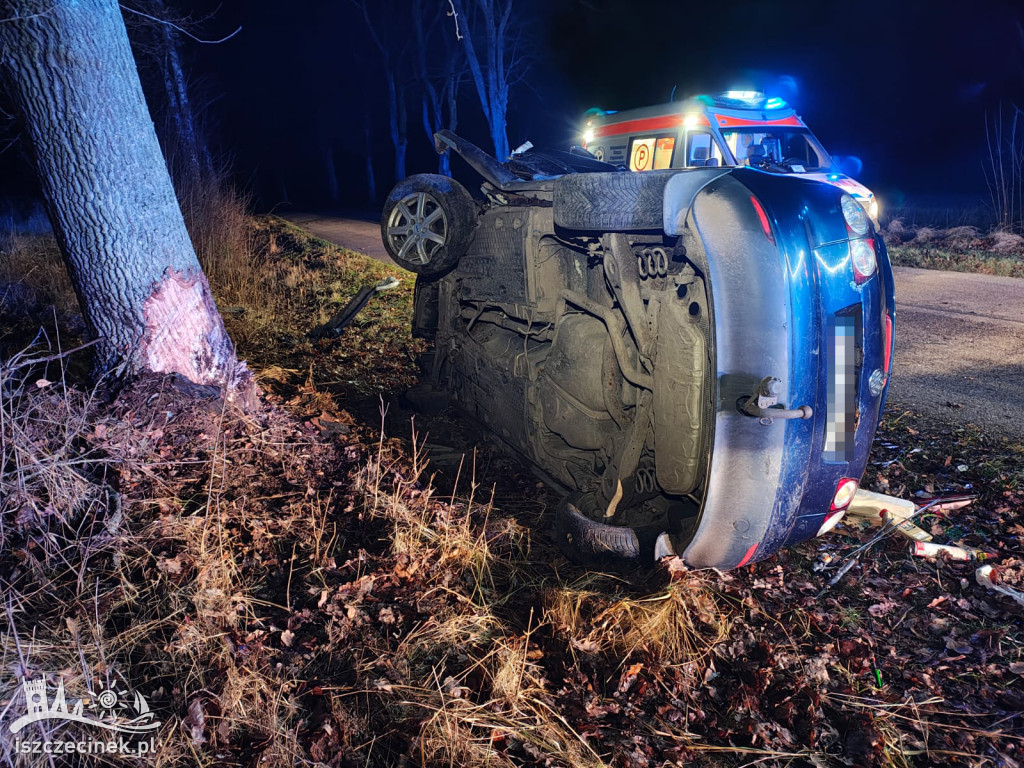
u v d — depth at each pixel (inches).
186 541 122.0
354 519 138.3
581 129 522.6
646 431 123.9
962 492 155.4
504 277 167.8
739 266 104.8
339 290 378.0
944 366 251.6
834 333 109.6
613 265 125.9
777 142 414.9
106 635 101.2
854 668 101.7
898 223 572.1
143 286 167.9
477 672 99.6
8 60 149.6
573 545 125.2
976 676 99.7
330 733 87.6
